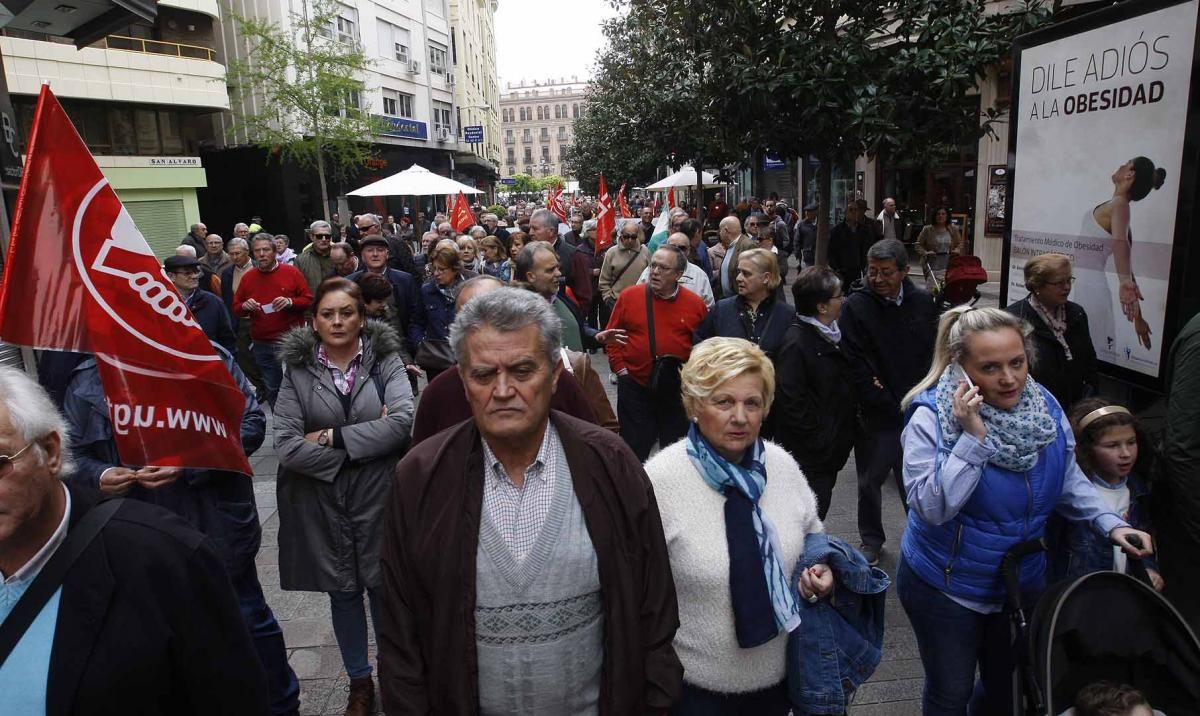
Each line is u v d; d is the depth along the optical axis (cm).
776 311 470
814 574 230
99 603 157
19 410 153
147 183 2286
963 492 243
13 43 1862
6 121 303
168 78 2228
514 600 190
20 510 152
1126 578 231
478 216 2389
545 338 190
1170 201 355
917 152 761
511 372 185
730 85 761
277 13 2761
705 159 1653
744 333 469
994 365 243
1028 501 251
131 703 158
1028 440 242
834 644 232
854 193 2000
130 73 2123
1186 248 345
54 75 1952
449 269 629
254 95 2784
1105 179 398
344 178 2781
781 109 773
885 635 391
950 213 1752
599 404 351
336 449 326
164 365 269
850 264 1131
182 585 164
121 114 2256
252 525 319
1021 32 709
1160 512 306
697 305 517
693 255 948
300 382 333
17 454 151
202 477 301
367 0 3359
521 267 454
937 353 279
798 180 2498
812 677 230
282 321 794
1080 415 305
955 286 736
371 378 341
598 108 3159
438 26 4184
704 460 232
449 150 4344
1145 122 368
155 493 295
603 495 196
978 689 286
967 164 1708
